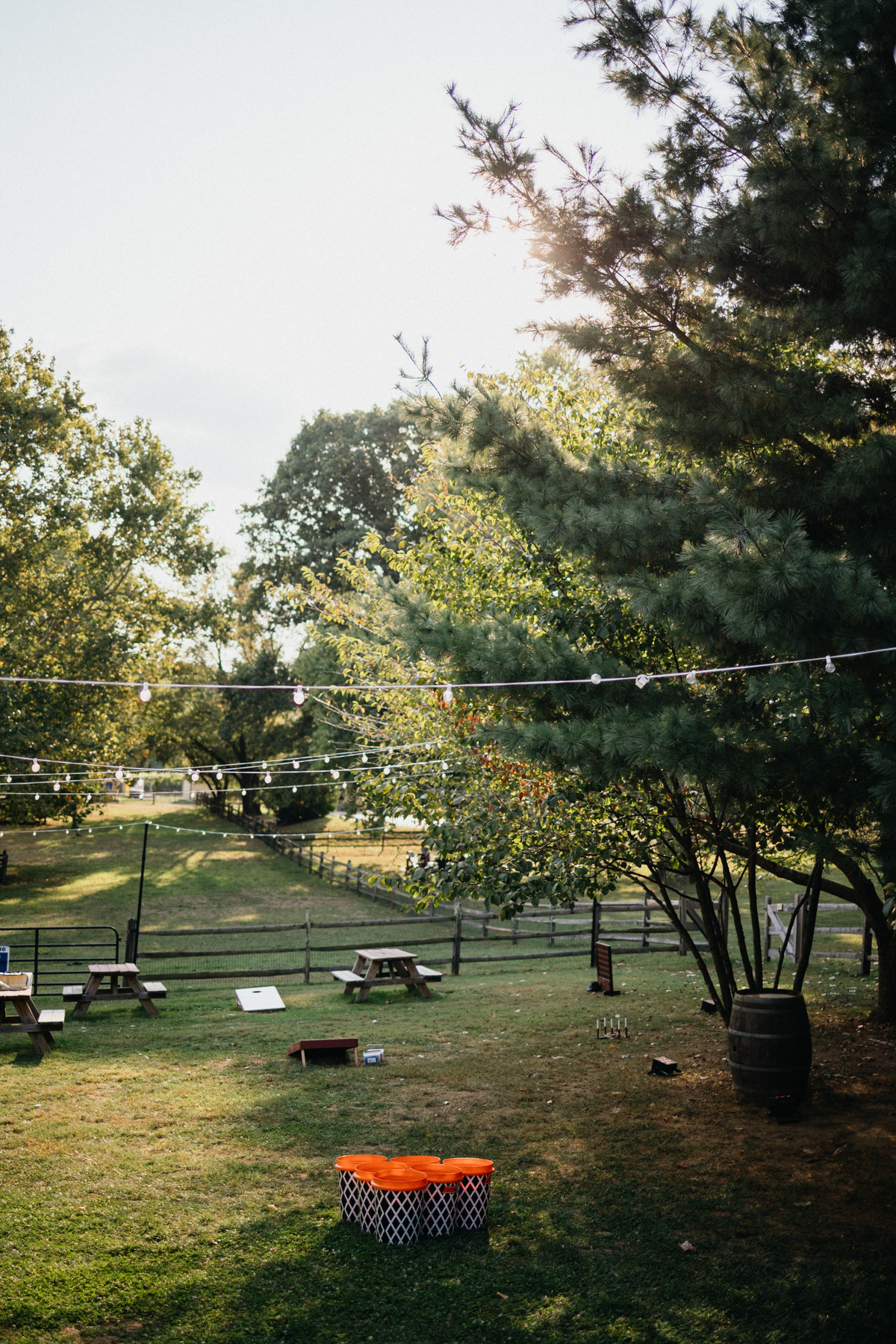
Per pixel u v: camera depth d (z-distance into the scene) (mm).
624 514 7309
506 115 7500
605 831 9891
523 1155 8148
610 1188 7453
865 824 6707
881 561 7043
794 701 6301
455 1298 5898
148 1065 10914
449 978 17406
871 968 15867
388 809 12016
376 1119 9031
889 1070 9992
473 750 10078
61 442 32031
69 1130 8625
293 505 41969
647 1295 5953
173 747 50750
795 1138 8258
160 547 34625
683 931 10836
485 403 7996
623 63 7832
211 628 37188
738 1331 5559
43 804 31172
